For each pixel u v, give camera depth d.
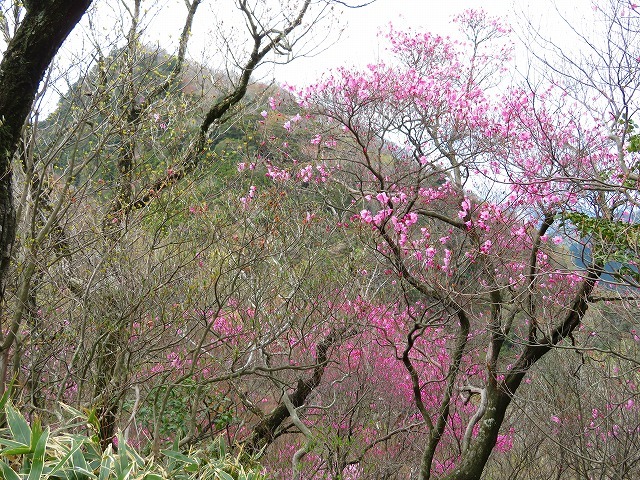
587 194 6.23
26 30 3.93
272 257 6.29
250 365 6.71
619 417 8.49
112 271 5.21
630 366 7.80
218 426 6.96
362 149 7.16
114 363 5.76
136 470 3.38
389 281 8.09
